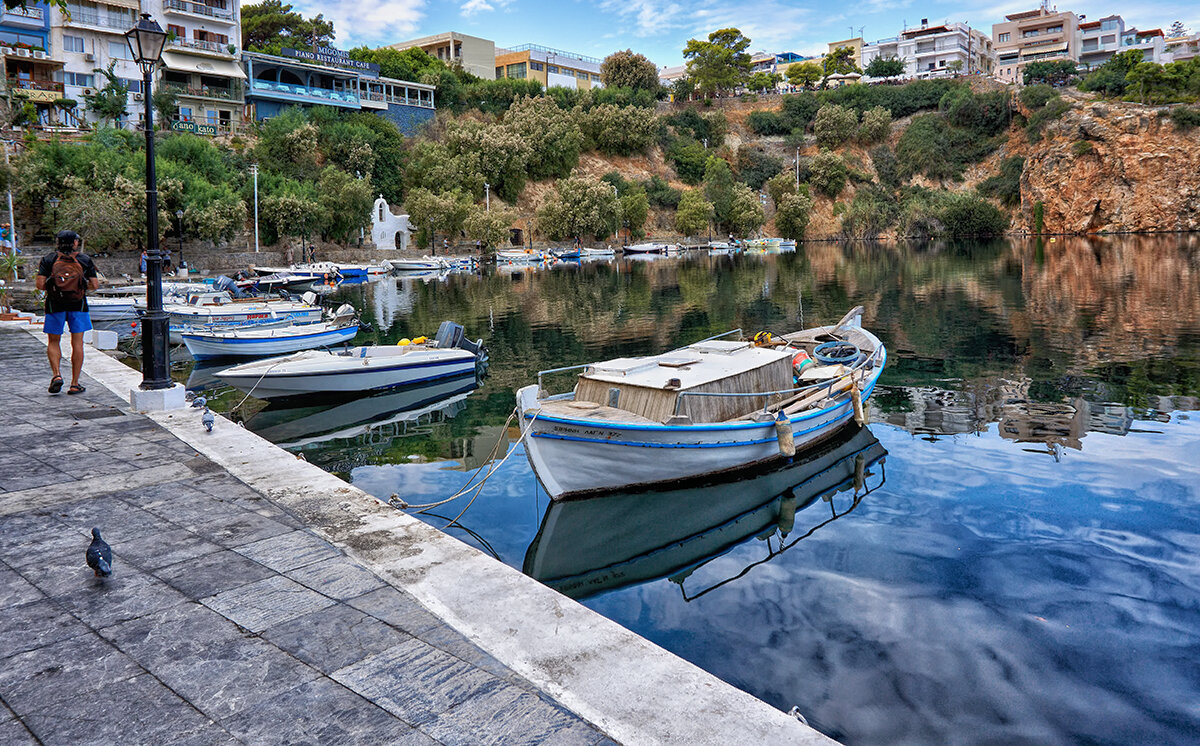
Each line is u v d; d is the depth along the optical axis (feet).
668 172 369.71
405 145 297.74
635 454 34.01
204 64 238.68
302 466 24.68
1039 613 22.25
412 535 18.75
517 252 262.47
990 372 58.44
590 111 362.53
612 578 25.98
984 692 18.48
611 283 158.51
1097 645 20.43
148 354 33.81
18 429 29.58
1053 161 317.42
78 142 182.39
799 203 339.77
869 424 45.06
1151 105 309.83
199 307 85.71
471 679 12.48
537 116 322.75
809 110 402.93
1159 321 80.69
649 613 23.20
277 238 208.95
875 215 352.69
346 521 19.70
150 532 18.88
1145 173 297.33
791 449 36.37
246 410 52.80
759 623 22.31
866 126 379.55
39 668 12.68
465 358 62.80
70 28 206.80
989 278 140.26
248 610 14.79
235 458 25.57
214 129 229.66
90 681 12.32
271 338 70.69
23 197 156.15
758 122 406.21
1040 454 37.76
